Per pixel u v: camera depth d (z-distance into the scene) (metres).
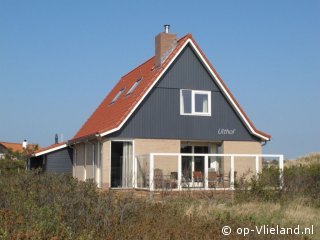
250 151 25.05
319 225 13.45
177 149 23.86
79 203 10.37
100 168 23.22
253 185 18.59
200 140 24.31
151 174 19.73
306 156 43.75
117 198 11.27
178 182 20.22
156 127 23.62
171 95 24.09
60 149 29.45
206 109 24.69
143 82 25.19
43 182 12.87
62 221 9.37
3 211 9.32
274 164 22.53
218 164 24.47
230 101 24.84
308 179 19.30
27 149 38.00
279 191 18.50
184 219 11.27
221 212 14.03
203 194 19.14
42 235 8.28
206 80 24.77
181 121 24.11
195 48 24.47
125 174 22.98
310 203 17.56
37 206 10.06
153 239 9.30
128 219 10.59
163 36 25.64
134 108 23.11
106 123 25.33
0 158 37.34
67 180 13.38
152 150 23.41
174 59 24.25
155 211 11.68
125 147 23.22
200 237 9.84
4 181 13.29
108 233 9.38
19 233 8.02
